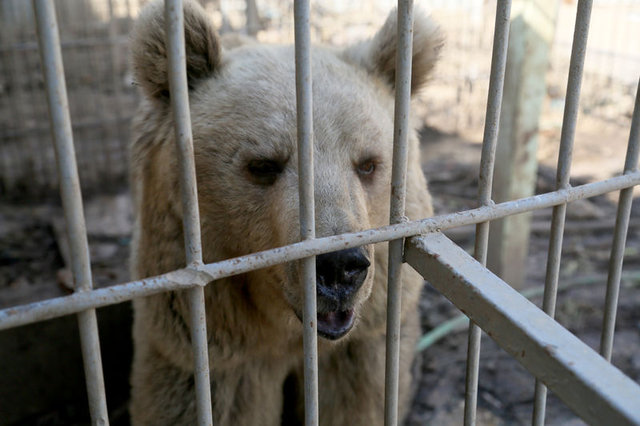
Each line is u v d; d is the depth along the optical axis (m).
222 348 2.49
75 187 1.14
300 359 2.80
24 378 3.45
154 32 2.25
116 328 3.59
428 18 2.51
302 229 1.36
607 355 1.89
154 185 2.45
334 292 1.85
